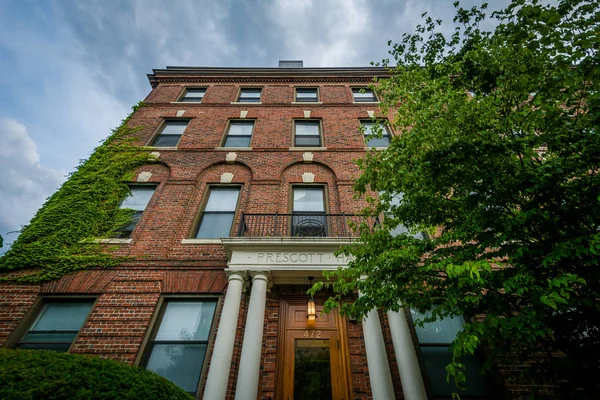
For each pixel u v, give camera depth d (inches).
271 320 255.1
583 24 127.7
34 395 104.4
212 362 209.0
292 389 225.0
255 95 575.2
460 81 181.9
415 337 241.6
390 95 202.2
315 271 254.8
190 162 398.6
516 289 120.8
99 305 253.3
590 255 111.3
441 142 149.7
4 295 255.0
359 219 320.5
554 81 131.2
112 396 116.4
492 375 220.5
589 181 121.6
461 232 150.3
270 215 314.5
